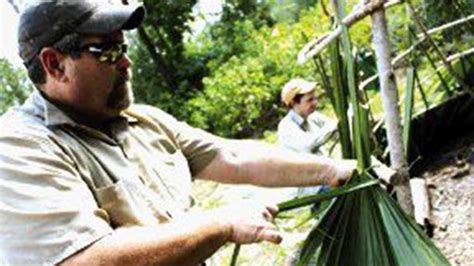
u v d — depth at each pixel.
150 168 1.55
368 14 1.88
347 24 1.85
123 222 1.42
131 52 12.43
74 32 1.40
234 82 9.57
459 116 3.71
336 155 3.92
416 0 4.27
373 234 1.65
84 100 1.46
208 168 1.80
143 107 1.74
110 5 1.43
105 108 1.50
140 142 1.60
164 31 12.16
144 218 1.44
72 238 1.24
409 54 3.16
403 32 4.18
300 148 3.74
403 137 1.96
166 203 1.52
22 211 1.25
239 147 1.82
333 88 1.82
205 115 10.05
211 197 5.87
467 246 2.92
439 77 3.54
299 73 8.96
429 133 3.74
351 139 1.84
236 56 11.22
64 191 1.29
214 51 11.99
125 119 1.59
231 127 9.73
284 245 3.58
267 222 1.35
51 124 1.40
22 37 1.44
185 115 10.96
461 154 3.65
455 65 3.59
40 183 1.28
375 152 2.14
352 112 1.71
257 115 9.51
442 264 1.57
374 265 1.64
